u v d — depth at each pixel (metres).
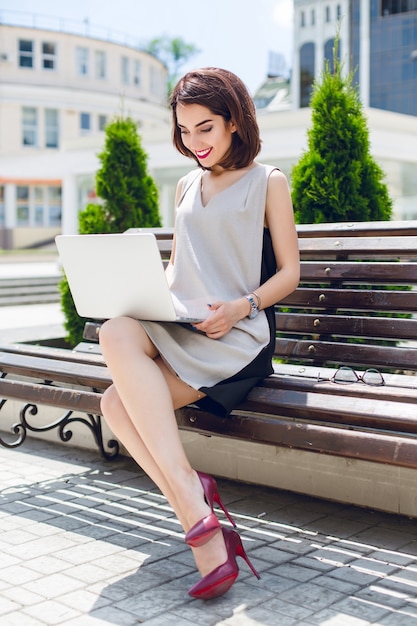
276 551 2.63
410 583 2.37
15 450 4.00
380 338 2.99
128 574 2.45
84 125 34.66
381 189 4.33
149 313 2.45
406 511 2.88
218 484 3.36
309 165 4.29
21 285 13.94
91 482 3.46
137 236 2.34
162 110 36.81
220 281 2.62
